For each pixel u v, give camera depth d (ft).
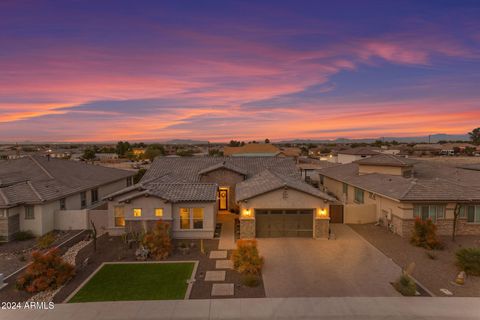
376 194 79.41
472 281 46.80
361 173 104.12
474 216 70.23
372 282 46.65
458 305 39.58
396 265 53.31
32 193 72.02
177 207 69.41
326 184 129.29
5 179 77.71
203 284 45.85
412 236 64.64
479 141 428.56
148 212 68.39
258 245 64.13
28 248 63.36
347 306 39.37
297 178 95.04
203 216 69.56
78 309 38.70
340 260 55.77
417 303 40.11
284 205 69.05
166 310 38.47
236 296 42.19
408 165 90.17
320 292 43.42
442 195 68.44
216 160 107.96
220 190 93.66
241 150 219.00
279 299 41.22
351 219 82.69
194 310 38.47
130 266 53.01
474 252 49.90
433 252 59.72
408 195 68.49
